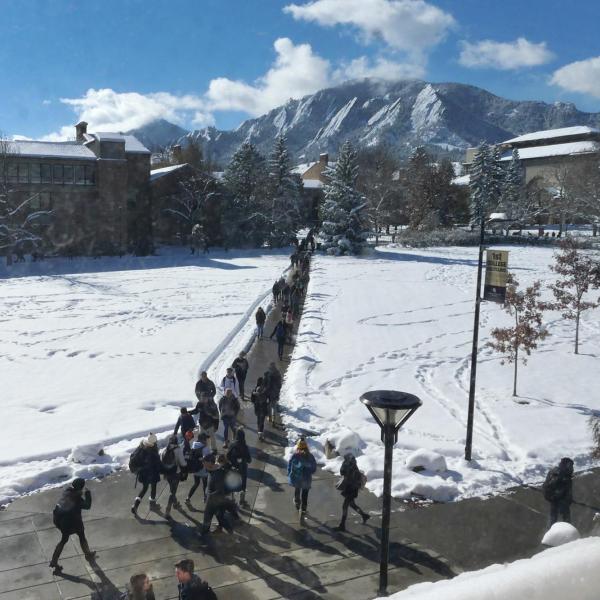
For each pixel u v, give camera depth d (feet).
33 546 31.55
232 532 33.22
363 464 42.34
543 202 323.37
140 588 21.61
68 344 84.64
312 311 109.09
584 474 43.50
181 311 109.81
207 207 250.16
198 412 46.16
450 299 124.36
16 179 211.61
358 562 30.58
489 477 41.60
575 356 80.02
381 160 350.43
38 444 45.60
